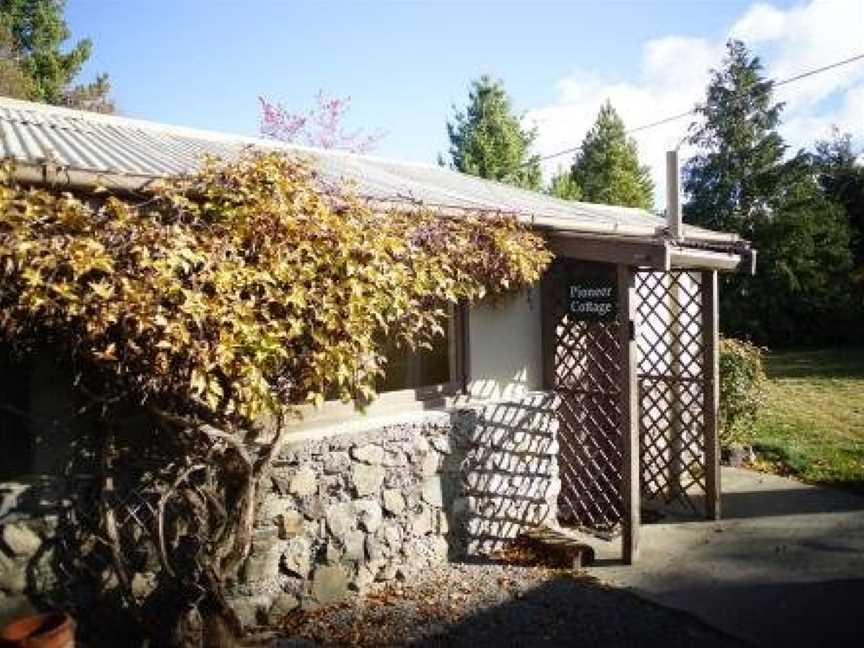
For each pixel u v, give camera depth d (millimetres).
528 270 5941
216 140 7664
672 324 7898
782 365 19922
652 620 4836
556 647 4480
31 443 4070
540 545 6062
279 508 4949
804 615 4820
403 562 5656
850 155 29438
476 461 6199
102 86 26828
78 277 3453
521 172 29438
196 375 3715
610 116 36469
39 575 4070
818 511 7043
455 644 4547
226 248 3959
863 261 25391
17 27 24953
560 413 6980
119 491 4320
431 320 5262
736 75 28562
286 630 4766
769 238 24656
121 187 3961
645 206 37688
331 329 4344
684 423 7555
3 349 3977
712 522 6930
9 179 3596
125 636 4348
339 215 4625
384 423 5527
